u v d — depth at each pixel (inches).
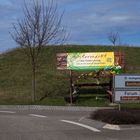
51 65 1323.8
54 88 1144.2
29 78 1232.8
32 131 554.9
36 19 1132.5
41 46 1104.2
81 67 1053.8
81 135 524.7
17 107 953.5
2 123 637.9
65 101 1032.8
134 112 665.0
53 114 788.0
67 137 507.8
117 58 1048.2
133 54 1462.8
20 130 563.5
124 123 609.3
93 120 663.8
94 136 518.0
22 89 1154.7
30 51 1072.2
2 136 514.0
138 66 1326.3
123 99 703.7
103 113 661.9
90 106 959.6
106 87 1085.1
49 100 1050.1
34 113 808.9
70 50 1444.4
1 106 970.1
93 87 1133.7
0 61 1419.8
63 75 1232.2
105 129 576.7
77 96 1069.8
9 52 1497.3
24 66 1343.5
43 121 665.0
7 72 1306.6
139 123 616.1
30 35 1243.2
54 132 547.2
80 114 784.9
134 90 702.5
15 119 693.3
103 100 1029.8
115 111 660.7
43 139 492.1
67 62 1055.6
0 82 1221.7
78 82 1148.5
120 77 704.4
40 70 1285.7
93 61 1051.3
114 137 511.8
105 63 1049.5
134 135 527.5
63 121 663.8
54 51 1433.3
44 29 1079.0
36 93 1111.6
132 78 704.4
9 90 1154.7
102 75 1055.6
